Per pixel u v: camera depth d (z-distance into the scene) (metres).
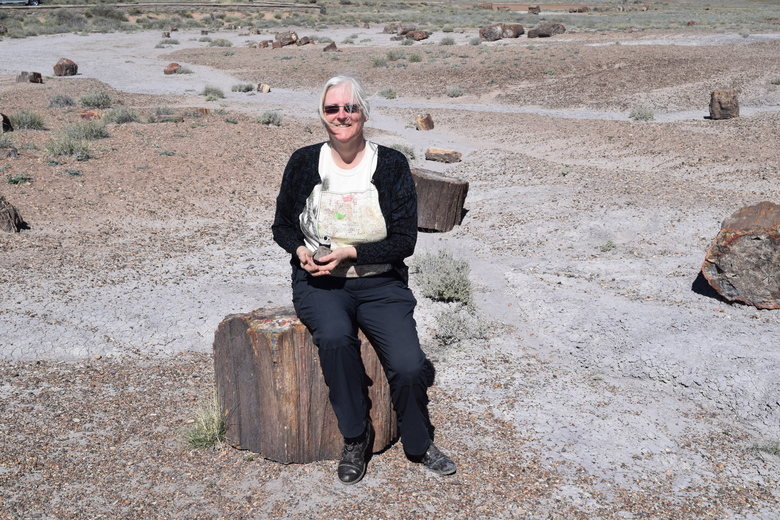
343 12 79.00
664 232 10.08
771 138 18.66
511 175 15.60
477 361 5.93
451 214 11.12
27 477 3.93
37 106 24.19
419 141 21.05
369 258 3.42
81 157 15.43
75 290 7.90
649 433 4.67
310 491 3.79
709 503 3.82
